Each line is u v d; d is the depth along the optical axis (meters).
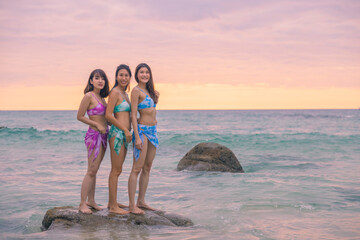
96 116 4.77
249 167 12.05
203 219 5.42
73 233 4.27
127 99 4.90
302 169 11.37
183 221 5.04
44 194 7.38
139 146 4.86
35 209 6.14
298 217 5.54
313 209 6.03
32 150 17.97
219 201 6.69
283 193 7.37
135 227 4.57
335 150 17.19
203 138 24.09
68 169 11.38
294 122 56.88
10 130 28.73
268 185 8.33
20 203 6.58
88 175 4.83
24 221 5.41
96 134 4.76
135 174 5.00
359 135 24.75
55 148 19.00
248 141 21.83
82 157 14.91
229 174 10.14
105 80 4.84
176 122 60.00
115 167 4.89
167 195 7.32
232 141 21.88
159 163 13.10
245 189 7.89
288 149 18.05
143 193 5.32
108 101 4.73
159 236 4.29
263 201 6.62
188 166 11.02
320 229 4.84
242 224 5.13
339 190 7.65
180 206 6.32
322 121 59.12
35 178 9.49
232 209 6.03
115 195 4.97
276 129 40.09
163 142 21.84
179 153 16.88
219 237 4.36
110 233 4.30
